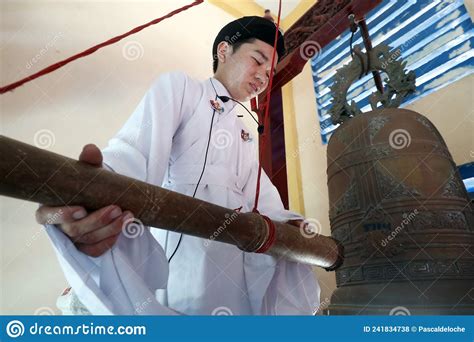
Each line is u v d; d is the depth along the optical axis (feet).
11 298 6.92
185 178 4.78
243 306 4.53
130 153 3.79
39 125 8.26
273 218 4.81
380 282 4.87
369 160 5.72
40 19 9.20
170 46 11.94
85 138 8.88
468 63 9.36
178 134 5.02
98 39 10.17
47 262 7.45
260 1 14.78
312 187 12.50
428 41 10.53
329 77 13.47
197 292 4.17
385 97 6.51
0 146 2.13
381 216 5.22
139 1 11.70
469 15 9.62
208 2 13.83
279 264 4.68
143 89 10.59
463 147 8.75
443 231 4.95
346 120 6.81
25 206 7.52
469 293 4.48
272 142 11.19
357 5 9.59
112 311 2.82
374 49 6.82
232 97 6.17
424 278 4.65
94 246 2.83
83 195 2.45
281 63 11.18
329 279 10.58
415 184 5.29
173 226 2.89
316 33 10.40
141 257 3.33
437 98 9.64
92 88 9.47
